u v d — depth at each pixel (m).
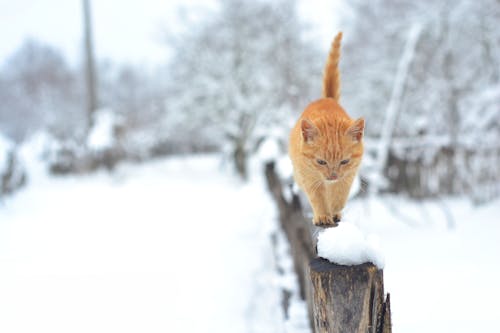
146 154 20.77
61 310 3.81
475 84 8.74
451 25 8.76
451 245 4.89
